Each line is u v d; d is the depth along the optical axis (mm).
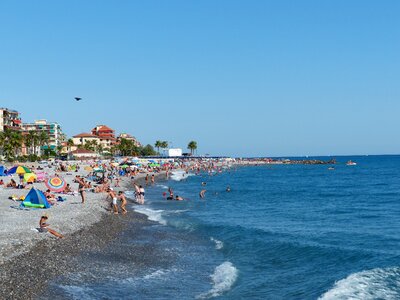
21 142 124125
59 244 22438
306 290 16578
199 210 43531
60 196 43281
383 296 15453
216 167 171250
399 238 27672
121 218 34781
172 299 15852
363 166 199000
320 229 31641
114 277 18219
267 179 107938
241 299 15938
